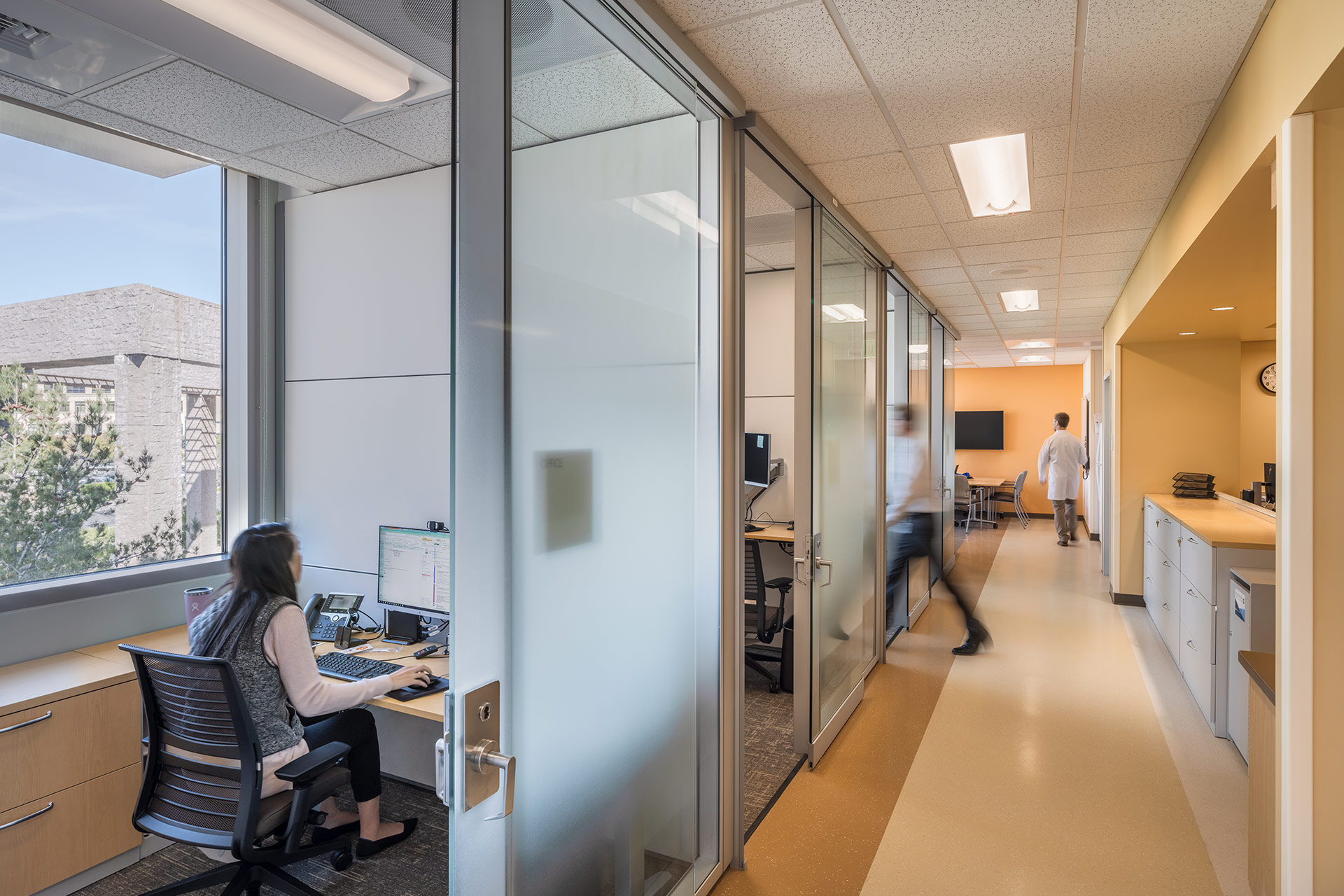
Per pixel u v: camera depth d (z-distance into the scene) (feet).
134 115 7.69
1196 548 11.78
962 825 8.10
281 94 7.22
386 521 9.41
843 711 10.83
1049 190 9.95
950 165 9.12
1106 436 21.94
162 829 6.10
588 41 4.96
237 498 9.88
